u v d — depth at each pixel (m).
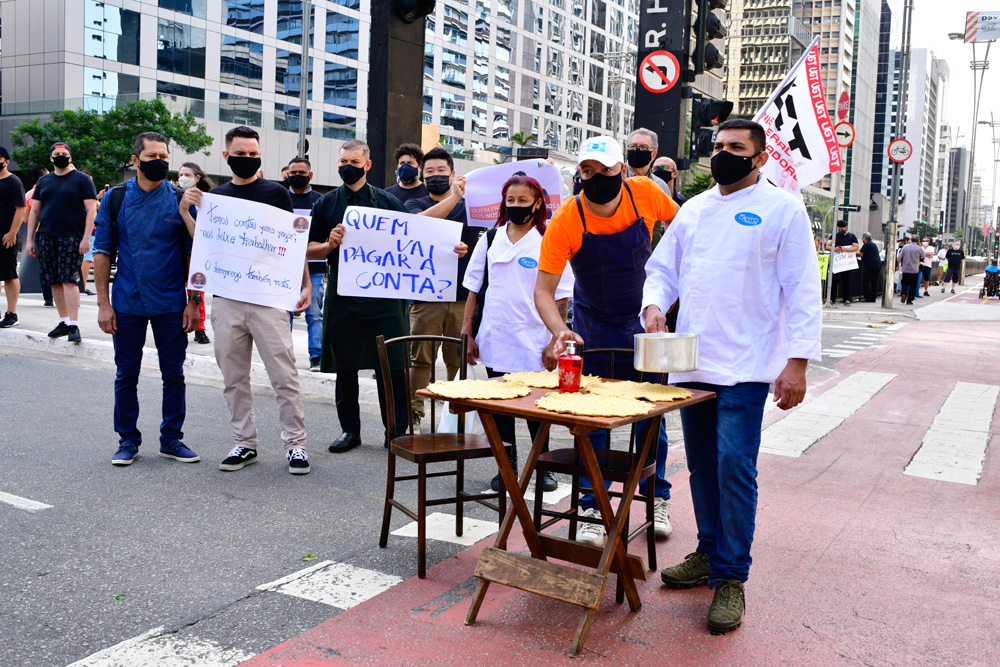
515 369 4.96
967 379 9.70
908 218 174.38
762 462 5.93
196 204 5.32
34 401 7.10
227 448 5.91
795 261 3.33
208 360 8.57
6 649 2.95
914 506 4.97
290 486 5.05
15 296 10.46
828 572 3.92
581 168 3.89
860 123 126.44
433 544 4.16
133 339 5.39
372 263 5.73
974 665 3.03
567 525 4.50
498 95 71.44
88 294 15.59
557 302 4.97
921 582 3.81
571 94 82.25
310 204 8.50
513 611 3.39
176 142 35.41
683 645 3.14
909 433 6.91
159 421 6.63
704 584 3.74
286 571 3.74
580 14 82.06
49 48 41.59
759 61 120.75
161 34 44.59
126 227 5.34
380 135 6.78
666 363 3.19
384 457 5.83
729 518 3.34
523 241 4.92
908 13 22.61
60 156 9.09
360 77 55.25
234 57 47.84
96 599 3.39
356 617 3.30
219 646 3.03
